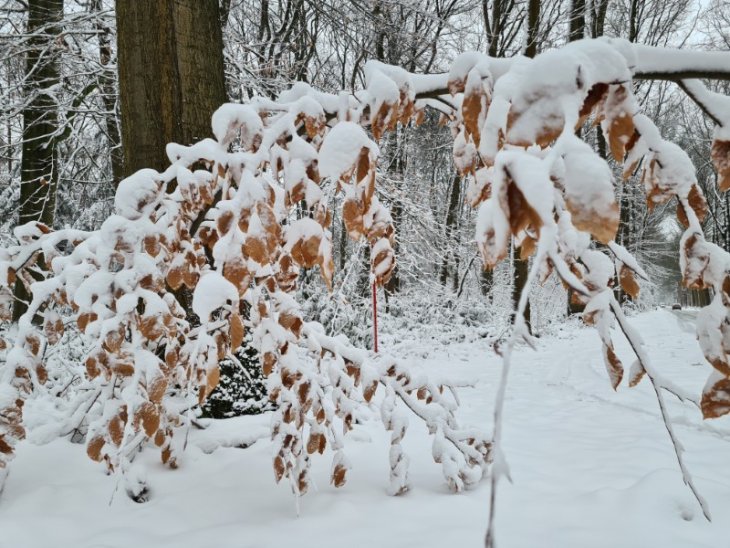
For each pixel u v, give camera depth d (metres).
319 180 1.62
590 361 8.91
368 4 7.98
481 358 10.14
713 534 2.21
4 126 7.71
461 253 12.57
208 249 2.77
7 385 2.12
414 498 2.50
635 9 18.98
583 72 0.80
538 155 1.07
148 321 1.89
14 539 2.01
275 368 2.18
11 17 7.60
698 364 7.59
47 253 2.37
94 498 2.32
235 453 2.86
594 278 1.20
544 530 2.24
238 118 1.61
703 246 1.01
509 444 3.76
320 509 2.33
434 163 17.39
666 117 22.91
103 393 2.39
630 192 17.31
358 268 9.70
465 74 1.39
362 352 2.59
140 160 3.01
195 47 3.17
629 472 3.07
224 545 2.01
